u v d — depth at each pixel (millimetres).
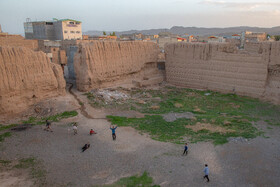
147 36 122188
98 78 36906
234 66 38469
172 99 36844
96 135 22484
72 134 22547
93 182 15312
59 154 18766
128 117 28000
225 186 15023
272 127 24781
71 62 44250
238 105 33406
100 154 18906
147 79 46156
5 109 25109
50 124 23891
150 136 22453
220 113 30172
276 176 15938
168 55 46406
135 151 19359
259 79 36344
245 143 20406
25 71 27000
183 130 23922
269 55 35094
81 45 35812
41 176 15867
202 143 20578
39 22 84125
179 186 14945
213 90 41406
